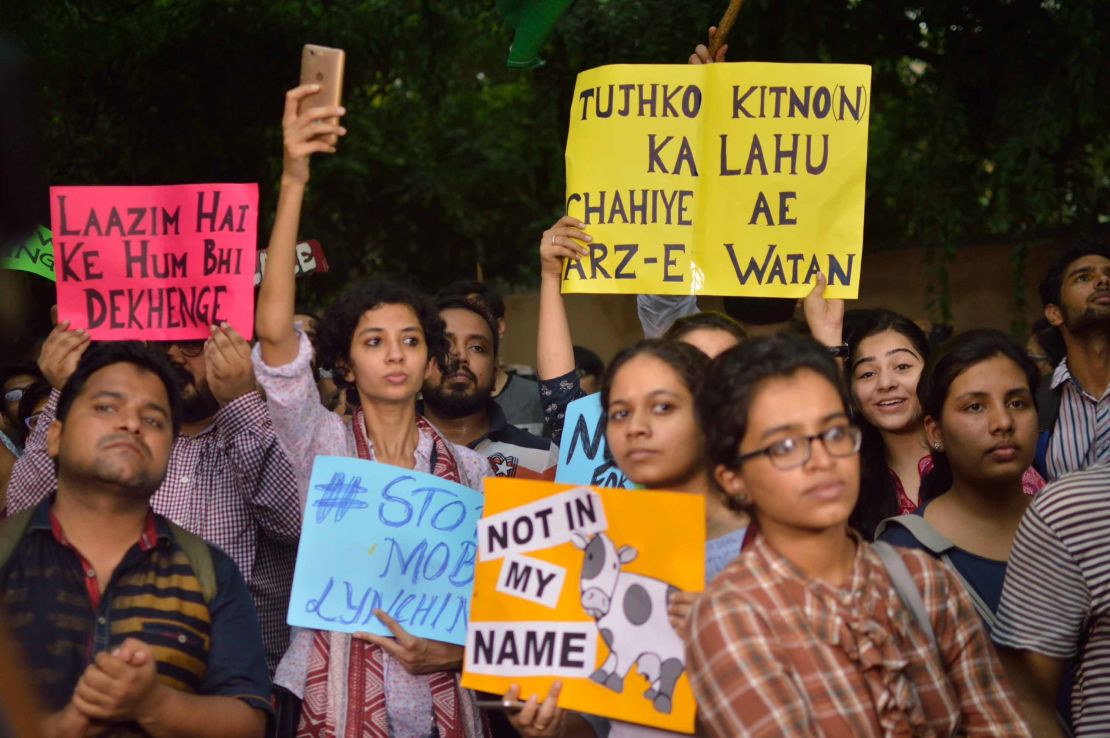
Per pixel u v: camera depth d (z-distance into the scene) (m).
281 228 3.62
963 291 10.67
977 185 9.75
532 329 13.25
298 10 10.33
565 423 4.04
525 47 4.97
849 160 4.12
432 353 3.98
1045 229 10.12
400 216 13.38
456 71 12.87
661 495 2.97
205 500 4.12
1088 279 4.80
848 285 4.11
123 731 2.95
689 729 2.85
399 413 3.86
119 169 11.10
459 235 13.72
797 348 2.55
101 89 10.55
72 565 3.08
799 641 2.43
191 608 3.13
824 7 8.97
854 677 2.42
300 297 12.95
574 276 4.23
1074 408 4.89
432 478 3.71
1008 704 2.60
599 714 2.93
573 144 4.26
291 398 3.62
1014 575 3.09
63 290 4.24
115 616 3.05
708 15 8.99
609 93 4.22
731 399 2.54
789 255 4.14
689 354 3.16
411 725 3.60
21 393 6.32
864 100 4.12
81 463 3.06
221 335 3.93
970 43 9.09
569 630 3.00
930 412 3.69
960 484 3.67
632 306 12.38
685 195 4.20
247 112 11.05
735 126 4.16
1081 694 3.01
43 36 9.23
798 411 2.47
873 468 4.25
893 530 3.64
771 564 2.51
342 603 3.58
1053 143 8.34
